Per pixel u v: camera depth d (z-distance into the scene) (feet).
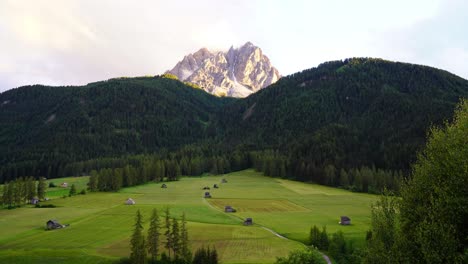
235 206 393.29
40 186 449.48
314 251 183.52
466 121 75.00
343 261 196.24
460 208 66.64
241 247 220.84
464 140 72.79
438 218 68.18
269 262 190.80
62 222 303.07
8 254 202.49
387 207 85.61
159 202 419.33
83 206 391.04
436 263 63.62
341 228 276.62
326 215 341.00
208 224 292.61
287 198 454.40
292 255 171.73
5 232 265.34
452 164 70.79
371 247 81.82
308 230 269.23
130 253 204.03
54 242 233.76
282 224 293.84
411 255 69.41
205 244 227.40
